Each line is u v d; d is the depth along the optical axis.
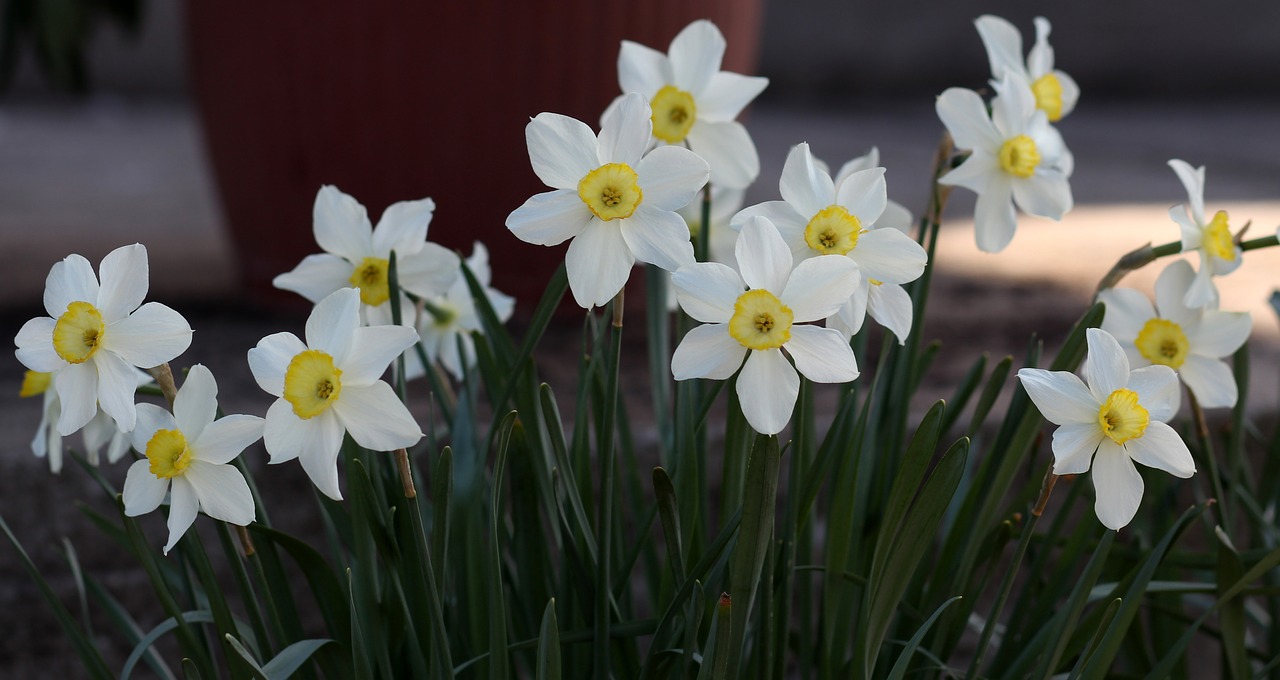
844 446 0.85
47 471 1.09
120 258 0.72
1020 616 0.87
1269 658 0.94
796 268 0.70
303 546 0.81
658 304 0.87
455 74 1.39
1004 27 0.90
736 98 0.83
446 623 0.83
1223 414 1.19
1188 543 1.18
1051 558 1.14
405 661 0.84
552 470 0.81
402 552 0.82
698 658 0.78
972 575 0.88
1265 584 0.93
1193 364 0.84
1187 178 0.82
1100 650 0.79
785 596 0.80
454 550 0.84
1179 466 0.73
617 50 1.41
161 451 0.72
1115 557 0.94
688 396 0.79
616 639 0.83
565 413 1.23
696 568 0.77
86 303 0.72
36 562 1.10
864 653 0.78
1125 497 0.73
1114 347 0.73
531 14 1.37
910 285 0.86
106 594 0.88
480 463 0.82
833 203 0.73
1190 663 1.21
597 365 0.85
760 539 0.72
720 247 0.93
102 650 1.13
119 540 0.85
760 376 0.70
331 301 0.71
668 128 0.83
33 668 1.12
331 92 1.42
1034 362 0.83
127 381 0.72
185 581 0.84
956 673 0.83
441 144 1.43
